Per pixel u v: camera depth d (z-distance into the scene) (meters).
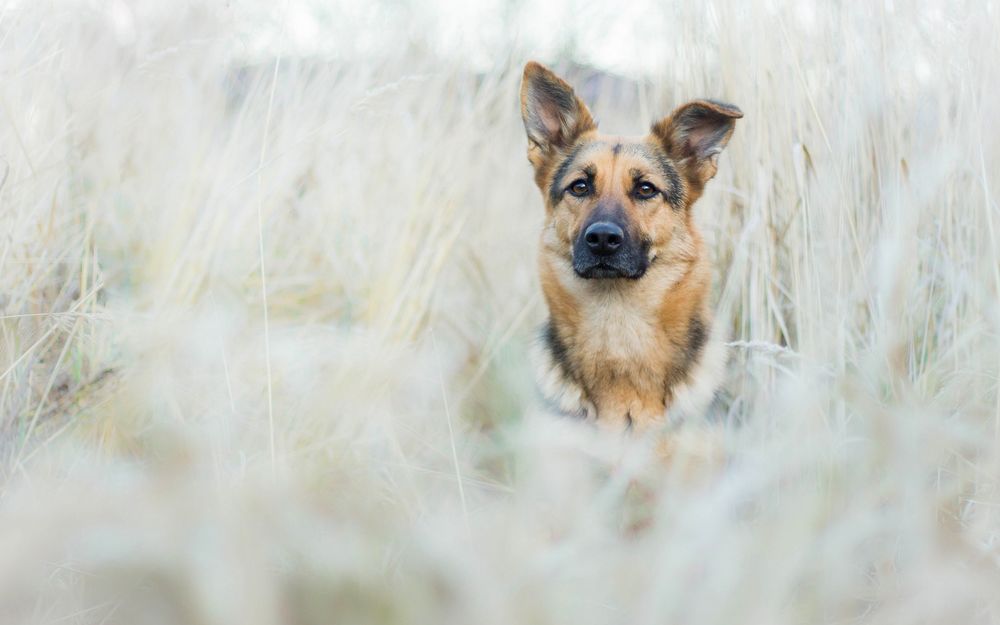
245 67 5.34
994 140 3.42
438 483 3.15
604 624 2.03
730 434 3.49
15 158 3.75
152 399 3.22
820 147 3.93
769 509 2.59
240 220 4.30
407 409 3.85
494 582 2.01
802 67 4.08
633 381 4.00
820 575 2.20
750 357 4.00
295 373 3.59
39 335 3.38
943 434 2.49
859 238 3.69
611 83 6.40
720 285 4.64
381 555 2.36
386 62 5.37
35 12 4.13
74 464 2.74
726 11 4.44
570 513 2.74
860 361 3.31
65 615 2.19
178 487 2.20
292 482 2.58
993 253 3.12
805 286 3.56
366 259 4.73
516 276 5.27
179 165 4.54
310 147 4.77
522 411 4.38
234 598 1.95
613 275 3.99
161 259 3.97
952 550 2.28
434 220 4.65
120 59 4.74
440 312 4.69
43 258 3.57
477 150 5.50
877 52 3.84
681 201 4.38
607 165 4.30
